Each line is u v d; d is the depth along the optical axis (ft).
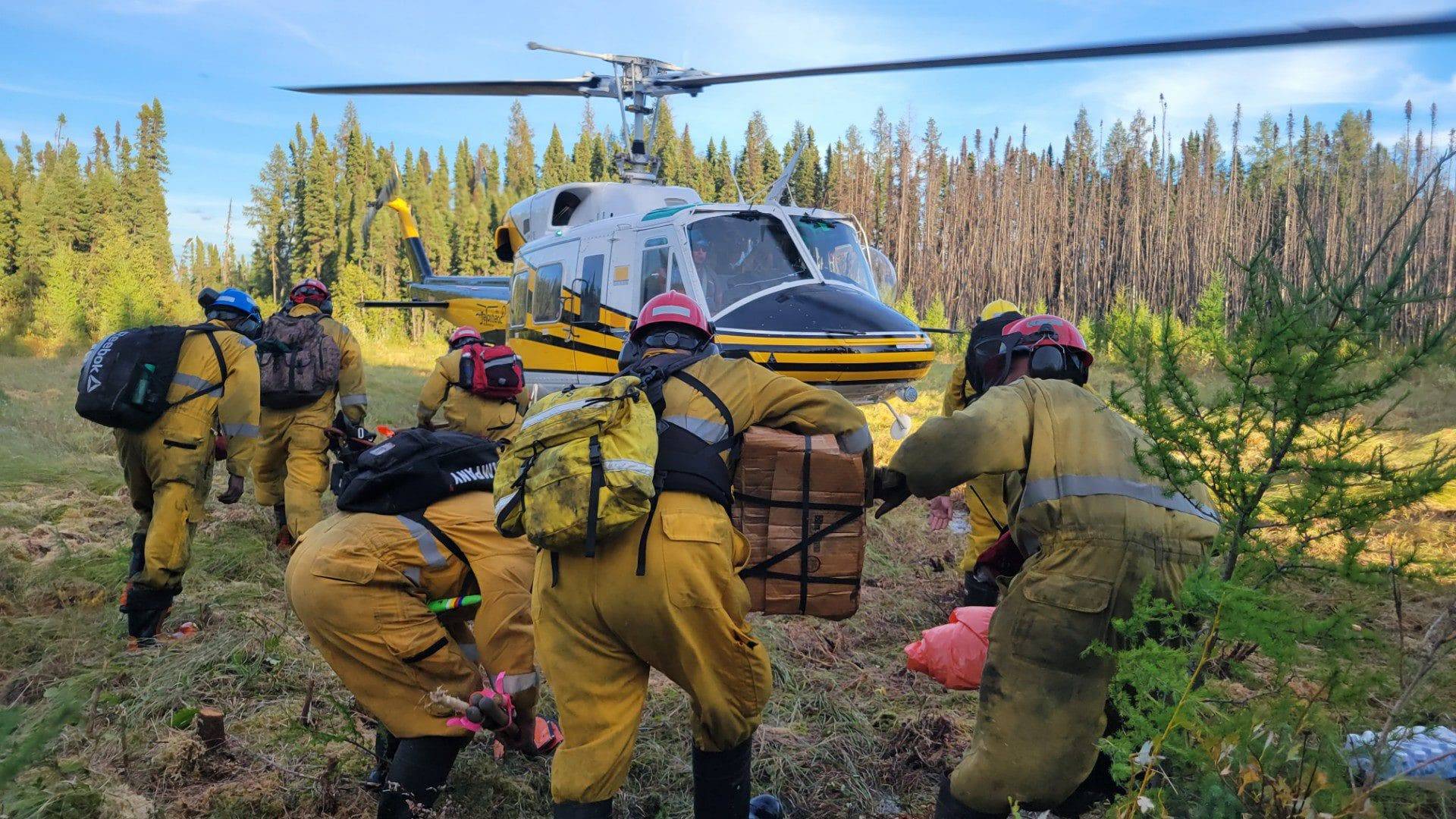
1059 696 7.78
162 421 14.16
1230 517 7.29
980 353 13.48
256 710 12.33
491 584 9.45
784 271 24.64
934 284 193.47
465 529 9.53
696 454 8.23
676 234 24.34
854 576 8.82
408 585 9.52
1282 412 6.98
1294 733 6.91
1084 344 9.28
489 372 19.99
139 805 9.75
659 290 24.50
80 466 26.37
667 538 7.79
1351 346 6.72
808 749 11.50
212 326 15.08
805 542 8.71
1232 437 7.36
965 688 9.75
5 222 175.83
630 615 7.78
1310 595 8.40
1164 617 7.36
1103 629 7.73
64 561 17.04
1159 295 161.79
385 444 10.02
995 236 192.54
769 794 10.30
